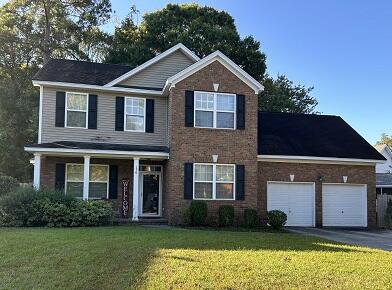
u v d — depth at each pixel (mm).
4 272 8508
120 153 19281
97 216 17688
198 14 40031
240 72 20906
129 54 35719
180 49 22781
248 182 20672
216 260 9758
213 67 20688
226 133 20578
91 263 9273
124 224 18703
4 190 20297
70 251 10539
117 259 9688
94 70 22844
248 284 7719
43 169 20281
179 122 20062
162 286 7445
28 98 34719
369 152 23656
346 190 23078
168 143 20844
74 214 17344
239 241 13500
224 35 36875
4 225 16844
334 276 8555
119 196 21234
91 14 38344
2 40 35000
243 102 20922
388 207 23719
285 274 8547
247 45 37719
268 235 16000
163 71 22531
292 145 22875
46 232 14250
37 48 36594
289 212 22109
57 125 20359
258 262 9680
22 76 36469
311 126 25656
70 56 38000
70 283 7715
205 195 20125
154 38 38031
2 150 33062
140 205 21516
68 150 18609
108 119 21078
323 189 22734
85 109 20812
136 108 21578
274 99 41500
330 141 24156
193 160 20062
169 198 19734
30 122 34156
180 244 12188
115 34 40031
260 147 22000
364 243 15680
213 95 20562
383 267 9711
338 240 16297
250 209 20062
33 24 37062
